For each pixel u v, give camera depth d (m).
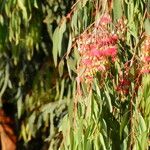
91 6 2.35
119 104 2.25
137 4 2.29
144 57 2.16
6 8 2.87
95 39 2.12
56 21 3.18
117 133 2.26
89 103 2.19
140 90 2.22
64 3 3.12
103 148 2.22
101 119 2.21
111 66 2.20
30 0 2.78
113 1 2.23
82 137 2.22
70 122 2.25
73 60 2.41
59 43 2.40
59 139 2.91
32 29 3.13
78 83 2.19
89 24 2.35
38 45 3.30
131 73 2.21
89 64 2.12
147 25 2.24
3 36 2.98
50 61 3.43
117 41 2.18
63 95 3.27
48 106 3.29
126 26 2.25
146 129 2.21
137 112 2.22
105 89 2.20
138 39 2.23
